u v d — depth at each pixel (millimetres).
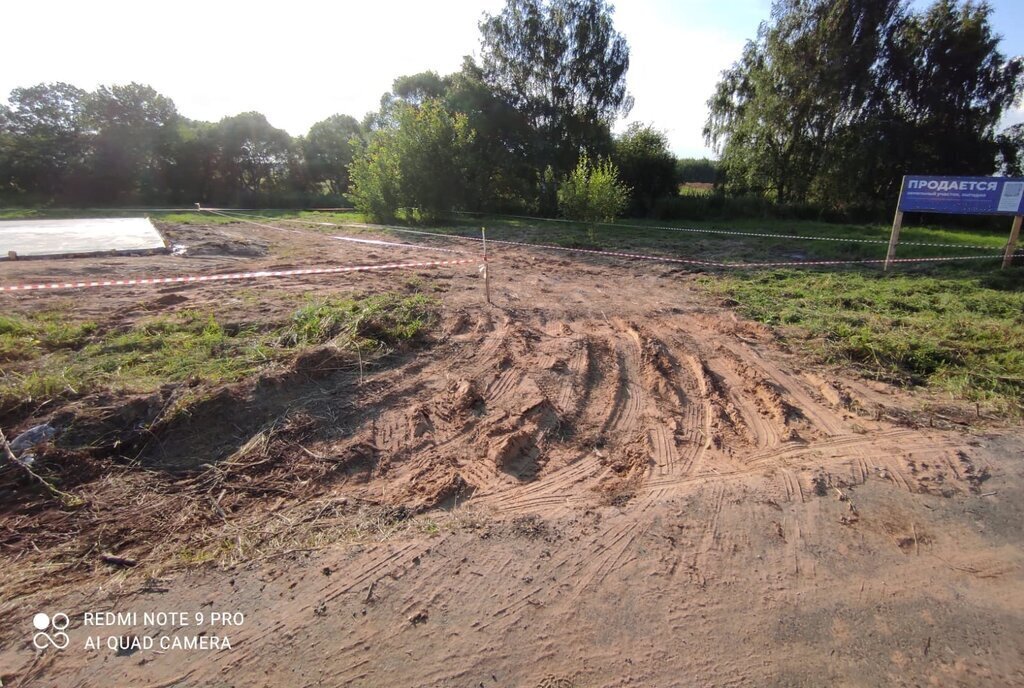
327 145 37406
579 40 25234
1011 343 6109
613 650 2473
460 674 2342
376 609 2666
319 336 5945
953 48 21281
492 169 23922
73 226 17734
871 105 22453
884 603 2779
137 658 2377
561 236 16516
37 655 2373
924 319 7176
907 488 3680
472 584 2834
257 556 2984
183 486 3529
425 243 14688
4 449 3566
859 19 21438
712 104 26938
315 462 3832
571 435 4320
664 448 4156
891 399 5023
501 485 3680
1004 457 4035
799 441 4266
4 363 5000
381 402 4703
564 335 6613
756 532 3246
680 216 24859
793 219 23547
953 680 2377
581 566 2967
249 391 4488
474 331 6625
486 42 25656
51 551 2969
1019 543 3234
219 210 27875
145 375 4793
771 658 2453
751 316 7566
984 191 9922
